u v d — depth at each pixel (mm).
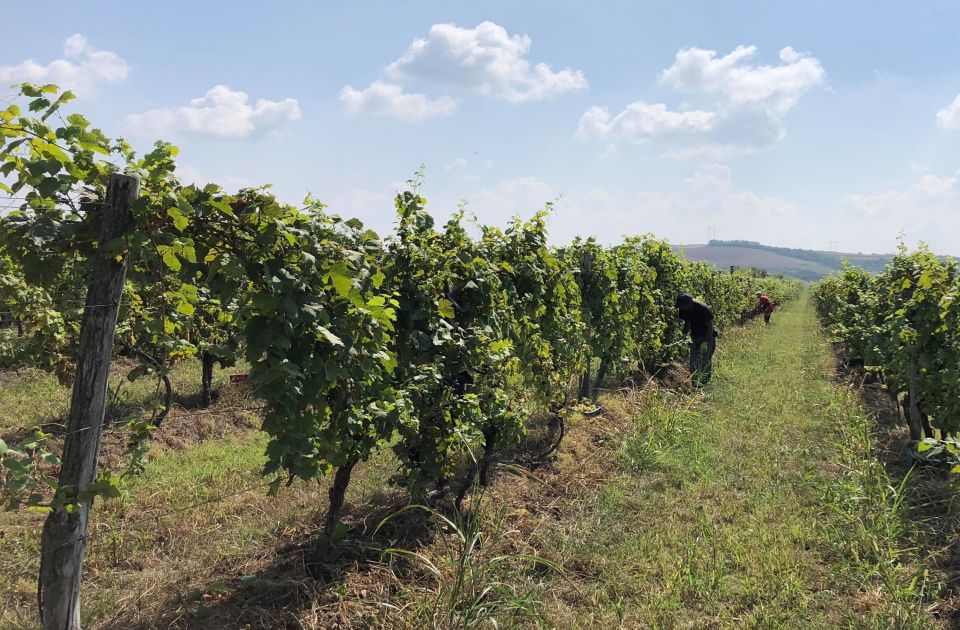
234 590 3859
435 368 4719
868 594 4062
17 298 6340
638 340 11641
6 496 2668
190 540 4609
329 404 3896
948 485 5785
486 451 5738
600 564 4496
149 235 2883
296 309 3244
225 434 7434
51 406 7945
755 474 6418
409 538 4699
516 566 4355
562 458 6789
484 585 3857
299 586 3867
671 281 13633
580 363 7633
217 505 5238
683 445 7312
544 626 3604
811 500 5629
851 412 8328
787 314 32969
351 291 3516
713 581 4223
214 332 7984
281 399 3350
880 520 4891
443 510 5191
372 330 3801
